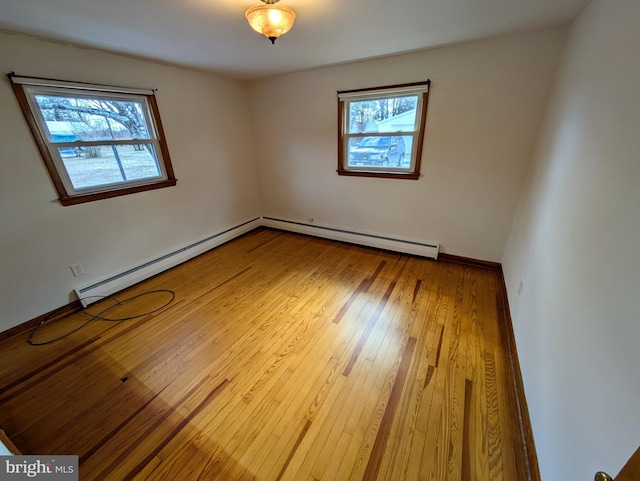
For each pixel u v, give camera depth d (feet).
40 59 6.72
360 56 8.93
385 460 4.25
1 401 5.39
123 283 9.04
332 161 11.82
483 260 10.07
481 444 4.44
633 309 2.49
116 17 5.57
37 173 7.09
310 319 7.50
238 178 13.19
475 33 7.16
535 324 5.16
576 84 5.41
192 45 7.41
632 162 2.96
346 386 5.49
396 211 11.12
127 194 9.04
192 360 6.23
